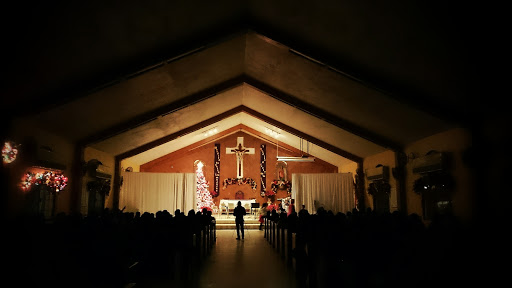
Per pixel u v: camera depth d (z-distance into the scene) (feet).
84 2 21.07
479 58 21.74
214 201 72.79
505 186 24.50
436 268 14.64
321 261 21.18
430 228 17.07
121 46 26.55
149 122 45.06
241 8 28.09
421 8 20.45
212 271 25.70
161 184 58.34
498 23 18.79
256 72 40.70
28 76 24.79
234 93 49.67
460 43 21.40
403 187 41.52
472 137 27.55
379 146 46.29
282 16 27.50
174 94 40.04
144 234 24.58
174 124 51.29
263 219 59.93
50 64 24.67
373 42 25.55
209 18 27.63
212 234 39.73
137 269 24.18
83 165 40.09
